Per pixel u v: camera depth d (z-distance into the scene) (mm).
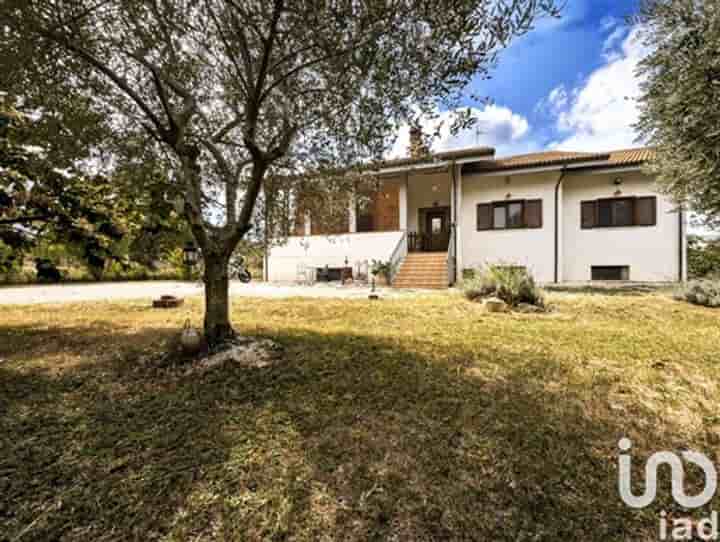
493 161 13359
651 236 11391
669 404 2578
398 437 2186
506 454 2021
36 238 2770
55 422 2418
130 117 3416
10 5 2316
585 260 12156
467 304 7230
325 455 2018
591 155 11516
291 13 2500
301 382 3020
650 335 4512
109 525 1572
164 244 3305
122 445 2137
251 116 3328
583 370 3232
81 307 7312
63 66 2842
